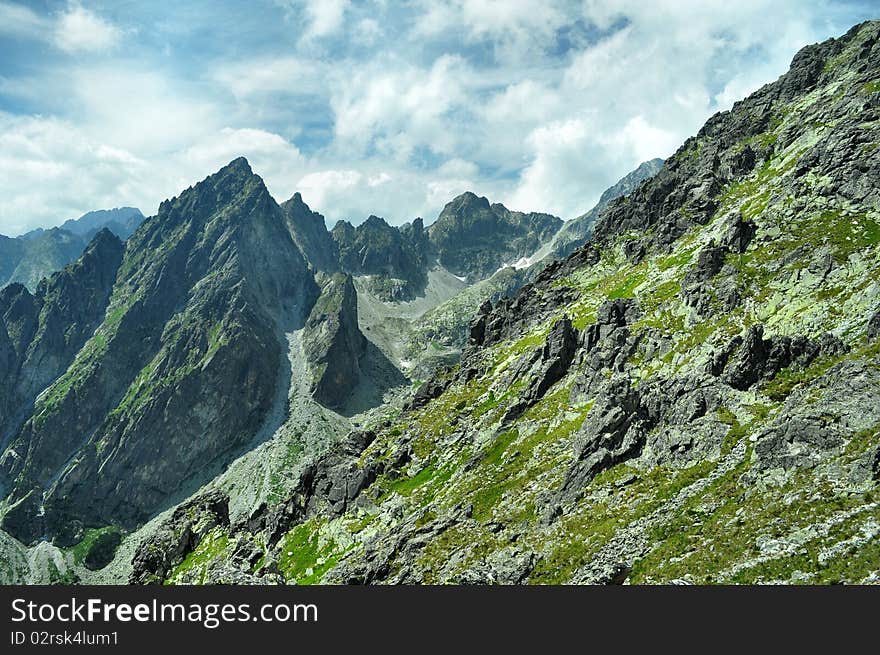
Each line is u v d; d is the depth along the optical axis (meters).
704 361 117.25
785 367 102.56
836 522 66.19
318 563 140.38
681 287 150.25
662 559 75.81
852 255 125.50
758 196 176.88
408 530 122.50
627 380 114.94
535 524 101.56
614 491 97.38
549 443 126.88
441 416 176.12
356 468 168.62
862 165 149.50
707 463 91.56
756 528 71.69
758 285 134.62
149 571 176.12
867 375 84.75
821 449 78.31
